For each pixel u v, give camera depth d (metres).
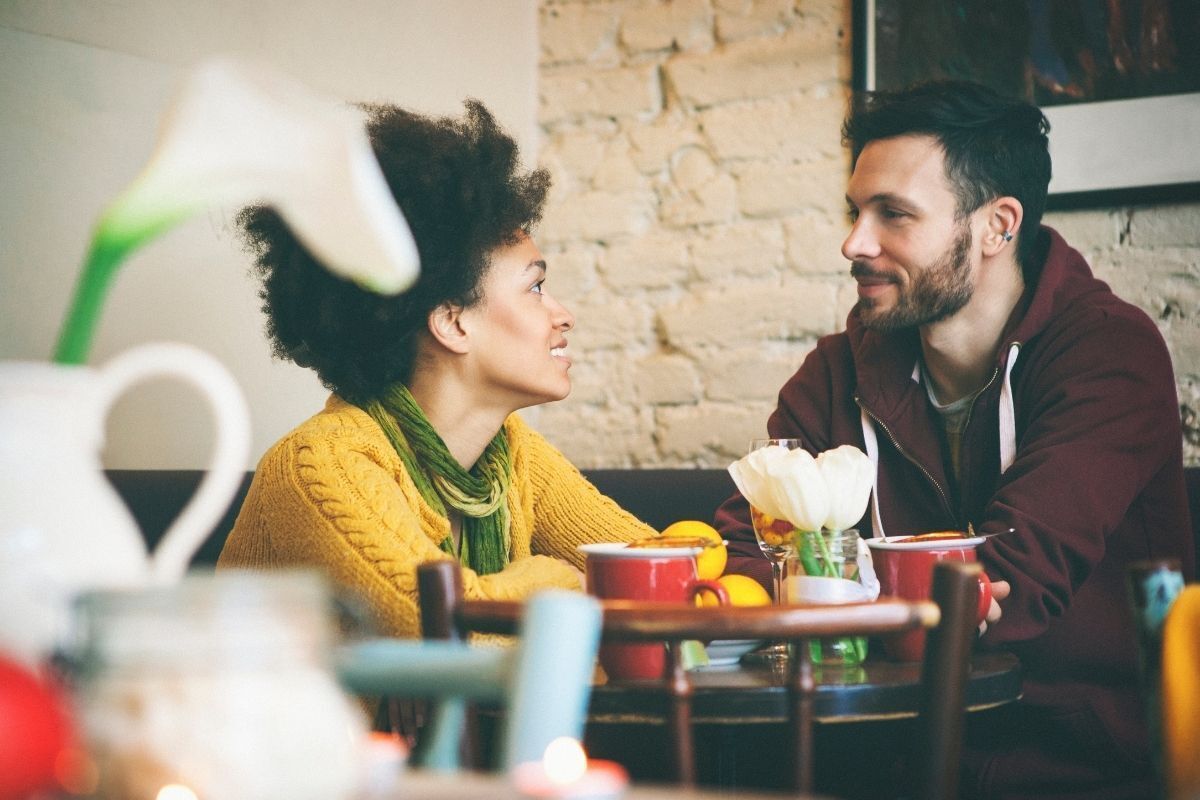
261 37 2.29
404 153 1.51
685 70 2.79
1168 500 1.68
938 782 0.87
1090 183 2.39
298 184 0.48
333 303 1.51
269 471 1.45
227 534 2.02
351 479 1.40
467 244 1.51
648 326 2.79
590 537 1.77
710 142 2.76
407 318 1.51
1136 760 1.53
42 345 1.93
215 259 2.18
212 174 0.48
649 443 2.78
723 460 2.71
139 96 2.08
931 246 1.74
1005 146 1.75
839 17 2.66
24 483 0.54
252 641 0.45
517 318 1.54
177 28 2.14
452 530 1.59
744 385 2.71
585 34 2.89
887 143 1.77
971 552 1.28
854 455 1.24
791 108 2.69
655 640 0.82
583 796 0.46
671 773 0.83
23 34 1.91
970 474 1.75
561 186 2.89
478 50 2.77
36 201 1.92
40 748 0.41
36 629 0.53
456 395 1.57
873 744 1.49
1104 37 2.38
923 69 2.53
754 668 1.23
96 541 0.56
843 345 1.92
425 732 1.01
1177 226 2.36
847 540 1.26
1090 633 1.61
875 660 1.28
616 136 2.85
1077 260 1.83
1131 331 1.68
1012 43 2.45
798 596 1.23
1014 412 1.72
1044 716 1.56
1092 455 1.59
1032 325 1.71
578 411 2.85
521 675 0.60
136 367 0.58
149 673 0.44
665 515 2.26
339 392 1.58
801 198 2.67
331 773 0.46
